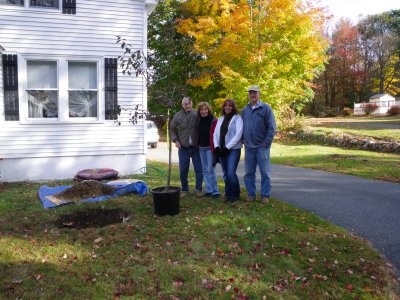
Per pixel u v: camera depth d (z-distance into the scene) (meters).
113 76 9.49
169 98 6.21
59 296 3.47
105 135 9.55
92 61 9.35
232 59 15.61
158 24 20.28
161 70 6.28
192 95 20.67
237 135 6.24
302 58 16.22
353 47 46.75
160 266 4.04
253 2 16.38
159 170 10.03
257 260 4.21
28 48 8.83
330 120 30.00
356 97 46.59
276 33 15.49
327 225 5.32
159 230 5.10
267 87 15.82
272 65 15.40
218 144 6.37
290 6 14.73
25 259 4.20
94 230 5.11
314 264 4.13
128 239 4.80
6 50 8.68
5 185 8.36
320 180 8.51
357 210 6.06
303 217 5.66
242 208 6.07
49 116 9.17
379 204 6.37
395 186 7.70
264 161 6.28
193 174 9.55
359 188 7.59
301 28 15.33
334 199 6.76
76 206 6.32
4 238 4.80
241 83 15.24
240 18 15.07
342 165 10.44
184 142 6.87
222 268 4.02
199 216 5.66
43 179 9.12
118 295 3.51
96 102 9.48
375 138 14.80
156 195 5.68
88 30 9.23
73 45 9.14
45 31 8.92
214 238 4.83
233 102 6.38
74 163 9.36
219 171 10.26
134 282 3.73
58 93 9.12
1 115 8.77
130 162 9.81
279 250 4.46
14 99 8.82
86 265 4.08
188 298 3.47
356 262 4.18
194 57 18.61
